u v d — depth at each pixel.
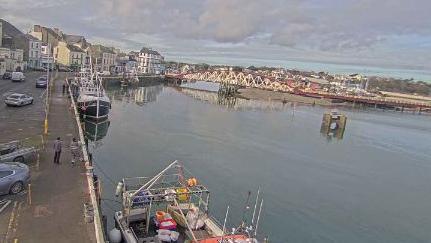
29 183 21.39
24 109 46.41
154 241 20.58
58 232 16.50
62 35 159.00
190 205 24.91
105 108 60.56
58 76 102.50
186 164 42.81
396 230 31.64
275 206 33.09
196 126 70.56
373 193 41.25
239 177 40.34
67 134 34.72
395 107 198.75
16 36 115.62
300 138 71.88
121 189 24.92
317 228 29.78
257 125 82.12
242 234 22.11
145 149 47.44
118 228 21.95
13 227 16.48
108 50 180.50
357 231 30.36
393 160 61.69
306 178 43.62
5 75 79.44
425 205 39.22
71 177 23.19
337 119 86.81
